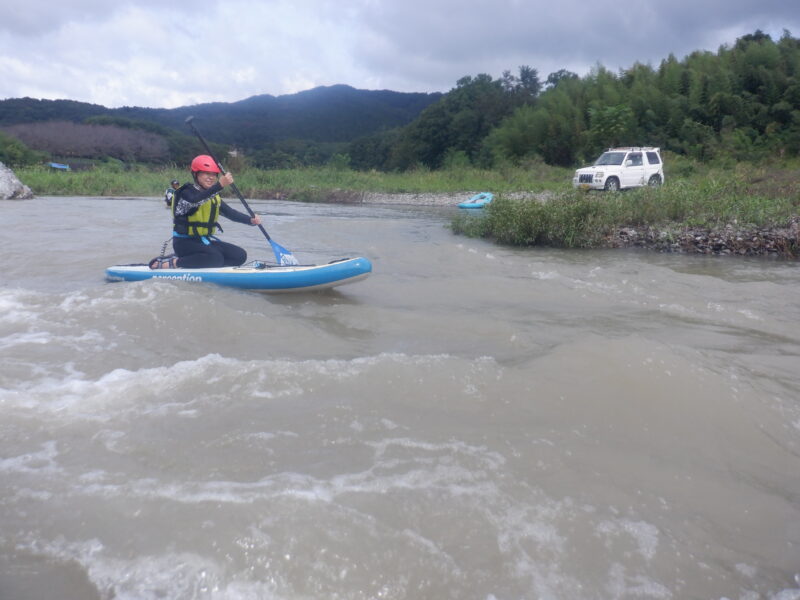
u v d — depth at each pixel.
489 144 33.69
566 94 31.89
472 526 2.30
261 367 3.65
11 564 2.09
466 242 10.13
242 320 4.71
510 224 10.09
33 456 2.73
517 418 3.15
